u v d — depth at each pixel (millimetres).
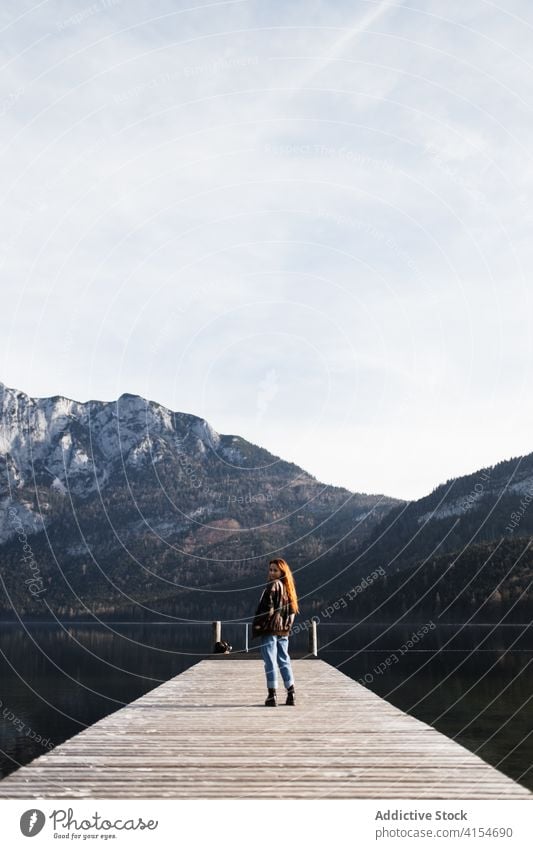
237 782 4355
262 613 7516
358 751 5230
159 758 4973
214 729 6105
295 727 6227
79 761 4891
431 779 4441
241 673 11016
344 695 8367
